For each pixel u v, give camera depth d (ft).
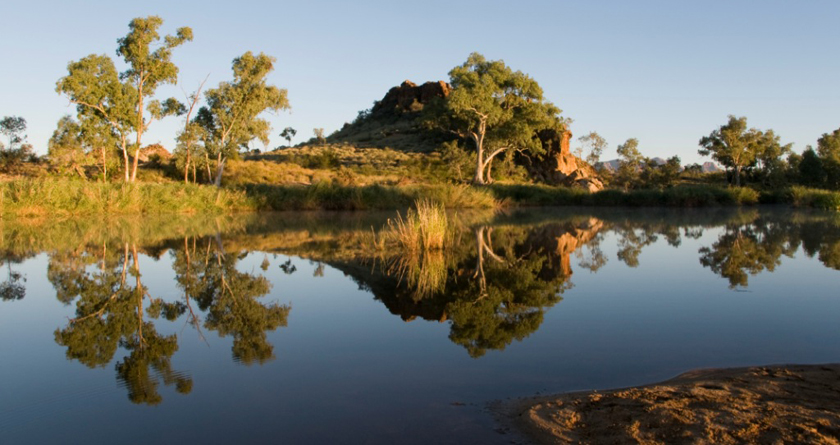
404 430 10.34
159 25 106.52
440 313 20.30
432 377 13.29
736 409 10.27
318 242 44.47
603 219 77.66
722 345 15.61
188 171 140.46
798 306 20.65
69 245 42.09
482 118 157.17
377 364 14.37
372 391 12.42
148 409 11.62
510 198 128.36
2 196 69.51
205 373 13.84
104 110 105.81
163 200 85.71
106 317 19.97
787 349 15.14
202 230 55.83
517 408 11.22
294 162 192.65
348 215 82.84
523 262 33.58
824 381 12.01
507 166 188.96
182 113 123.44
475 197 110.73
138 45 105.40
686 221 72.74
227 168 149.69
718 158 203.62
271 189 102.68
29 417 11.27
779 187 183.11
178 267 31.53
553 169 203.82
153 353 15.58
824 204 109.50
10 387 12.99
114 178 128.26
